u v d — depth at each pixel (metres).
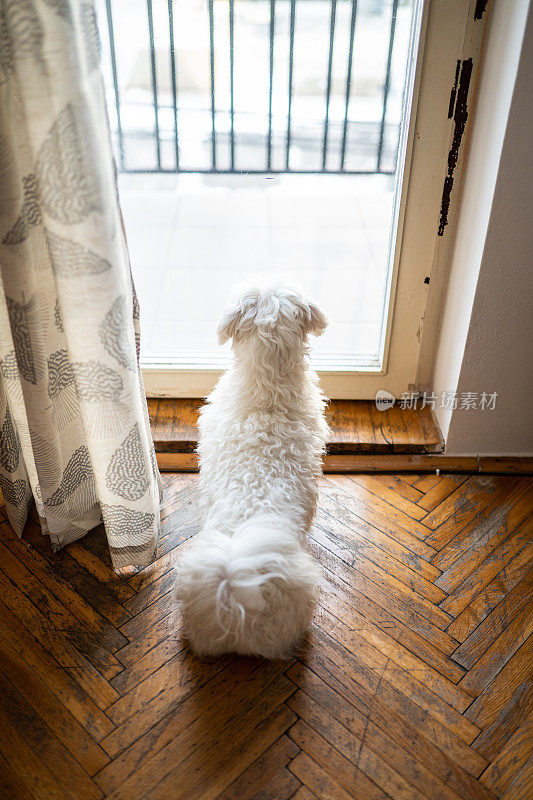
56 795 1.17
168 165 2.56
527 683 1.36
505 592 1.54
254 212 2.93
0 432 1.46
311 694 1.32
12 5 0.97
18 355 1.29
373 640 1.43
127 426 1.36
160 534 1.67
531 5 1.23
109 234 1.17
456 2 1.40
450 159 1.61
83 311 1.21
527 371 1.71
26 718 1.28
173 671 1.36
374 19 2.28
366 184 2.72
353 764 1.22
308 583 1.20
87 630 1.44
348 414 1.98
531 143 1.38
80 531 1.65
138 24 2.08
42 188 1.09
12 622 1.46
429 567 1.60
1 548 1.63
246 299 1.36
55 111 1.04
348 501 1.78
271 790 1.18
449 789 1.19
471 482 1.84
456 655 1.41
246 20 2.20
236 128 2.48
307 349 1.44
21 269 1.21
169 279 2.47
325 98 2.46
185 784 1.18
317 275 2.54
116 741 1.25
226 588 1.12
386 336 1.88
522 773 1.21
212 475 1.38
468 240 1.62
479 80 1.50
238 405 1.43
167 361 1.97
